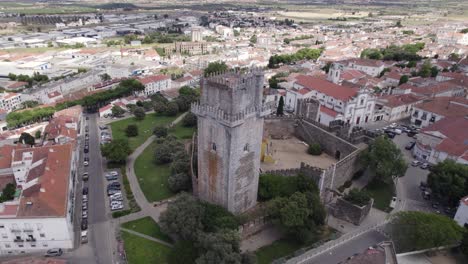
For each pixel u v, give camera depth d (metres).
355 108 175.88
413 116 183.12
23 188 110.81
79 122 189.38
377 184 128.75
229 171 94.19
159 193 124.88
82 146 165.75
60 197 101.88
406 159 146.75
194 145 145.38
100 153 157.88
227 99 87.44
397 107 188.25
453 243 89.38
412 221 89.19
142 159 151.88
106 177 135.25
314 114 170.00
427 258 89.19
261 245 98.00
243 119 89.25
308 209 98.00
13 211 94.81
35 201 97.06
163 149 147.38
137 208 115.69
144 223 108.38
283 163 134.00
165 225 95.19
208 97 92.69
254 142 98.75
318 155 143.88
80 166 144.88
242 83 87.25
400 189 125.69
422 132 150.88
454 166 115.44
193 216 93.56
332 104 180.25
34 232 95.94
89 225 107.69
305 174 117.25
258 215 102.75
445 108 175.00
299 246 97.56
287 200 98.88
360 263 75.62
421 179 132.00
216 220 93.00
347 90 179.38
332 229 104.38
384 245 84.88
